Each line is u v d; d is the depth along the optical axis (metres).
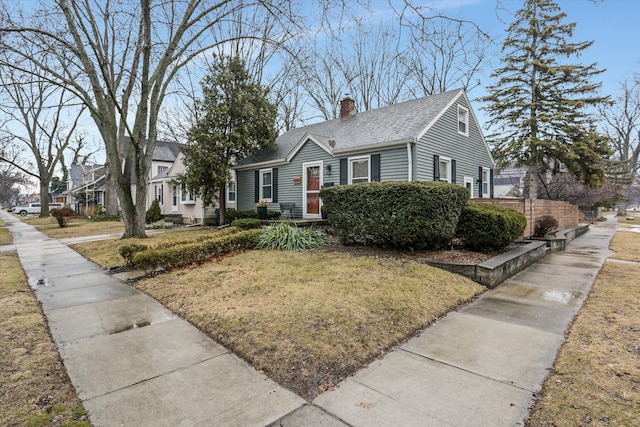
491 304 4.52
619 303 4.41
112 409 2.22
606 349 3.04
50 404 2.27
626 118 28.67
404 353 3.06
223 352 3.07
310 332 3.26
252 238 7.84
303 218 12.23
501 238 6.55
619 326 3.60
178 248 6.35
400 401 2.31
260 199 14.34
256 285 4.79
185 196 18.41
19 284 5.56
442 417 2.12
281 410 2.21
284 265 5.94
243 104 13.68
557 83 17.91
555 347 3.13
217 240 6.98
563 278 5.95
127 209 10.41
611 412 2.13
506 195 27.81
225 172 13.43
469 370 2.73
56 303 4.58
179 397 2.36
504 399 2.31
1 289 5.20
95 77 9.73
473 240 6.78
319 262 6.05
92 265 7.32
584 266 6.98
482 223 6.63
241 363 2.86
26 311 4.16
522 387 2.46
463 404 2.26
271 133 14.23
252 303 4.08
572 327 3.62
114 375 2.67
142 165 10.38
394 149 9.83
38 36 8.73
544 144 17.00
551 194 21.31
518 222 7.21
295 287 4.61
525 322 3.82
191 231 12.87
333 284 4.68
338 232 7.75
